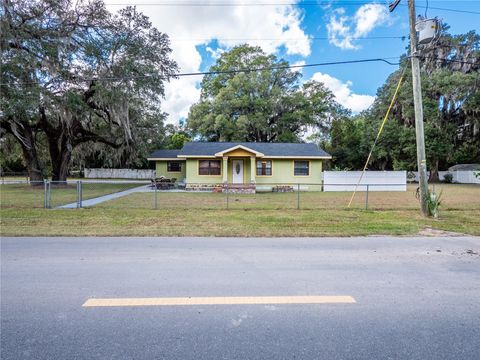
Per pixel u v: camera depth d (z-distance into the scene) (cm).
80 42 1750
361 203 1369
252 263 482
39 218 887
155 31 1934
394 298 351
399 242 633
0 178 3381
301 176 2294
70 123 2042
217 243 617
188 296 354
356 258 513
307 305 332
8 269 445
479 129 2739
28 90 1545
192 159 2262
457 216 967
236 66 3519
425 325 291
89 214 967
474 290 376
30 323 290
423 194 973
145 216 941
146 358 238
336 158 3388
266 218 913
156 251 552
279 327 286
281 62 3459
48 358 237
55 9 1664
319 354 244
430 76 2888
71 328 282
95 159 4294
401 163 2992
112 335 271
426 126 2795
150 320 298
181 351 247
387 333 276
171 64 2000
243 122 3125
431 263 486
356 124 3853
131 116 2397
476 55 2706
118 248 571
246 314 311
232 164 2272
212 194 1816
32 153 2142
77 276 417
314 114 3650
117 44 1812
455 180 3112
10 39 1526
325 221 870
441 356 242
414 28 959
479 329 284
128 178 4272
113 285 386
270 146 2436
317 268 458
